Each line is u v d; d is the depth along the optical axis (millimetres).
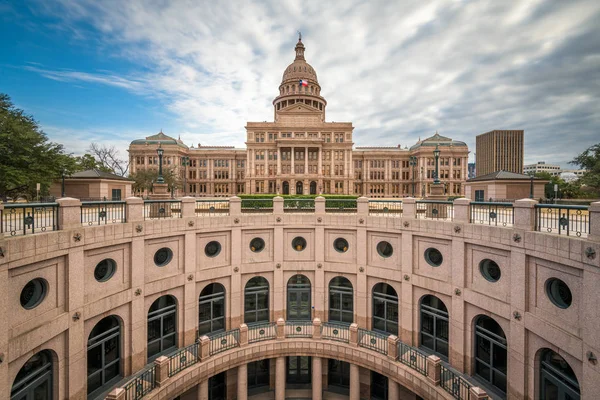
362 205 17656
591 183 34812
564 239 9156
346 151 85125
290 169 84500
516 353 11000
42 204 9984
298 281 18906
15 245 8727
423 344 15586
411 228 15555
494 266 12383
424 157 91000
